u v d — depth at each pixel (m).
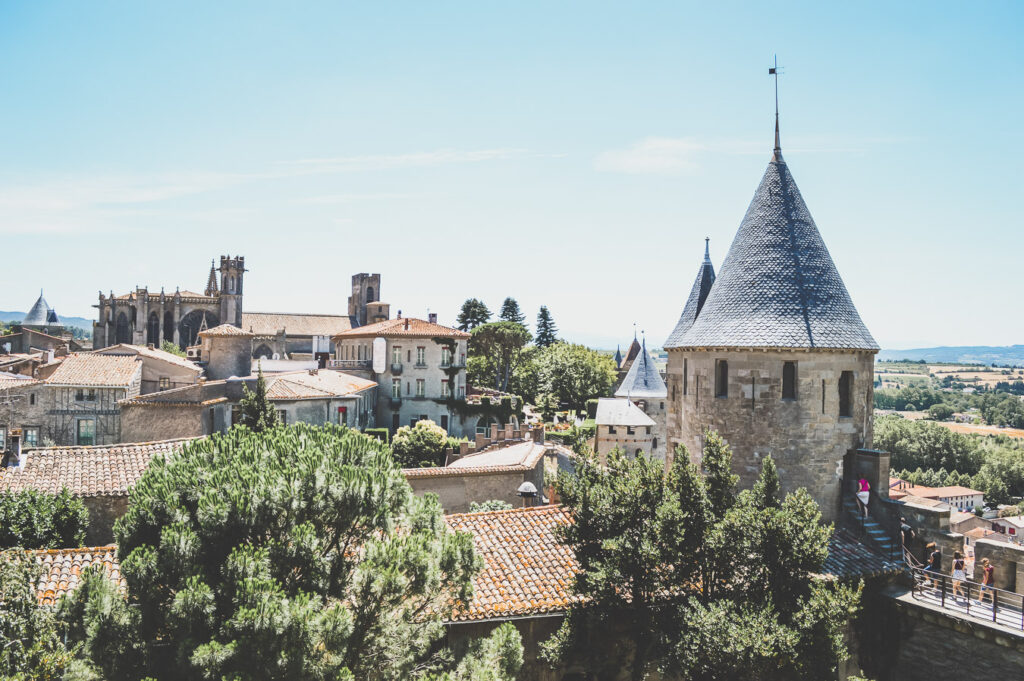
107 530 26.52
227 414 59.03
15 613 15.48
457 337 101.19
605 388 129.50
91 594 15.05
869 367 28.55
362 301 179.75
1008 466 126.88
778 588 20.48
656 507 21.23
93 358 65.12
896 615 23.81
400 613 16.38
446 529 18.78
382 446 19.09
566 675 22.30
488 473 42.88
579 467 24.17
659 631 20.55
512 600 21.78
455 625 21.30
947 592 23.80
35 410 59.88
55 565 20.44
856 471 27.83
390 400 97.75
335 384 73.81
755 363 27.44
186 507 16.08
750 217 30.12
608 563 20.64
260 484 15.66
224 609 14.70
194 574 14.90
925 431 139.62
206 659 13.44
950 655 22.16
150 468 17.75
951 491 115.81
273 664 13.54
